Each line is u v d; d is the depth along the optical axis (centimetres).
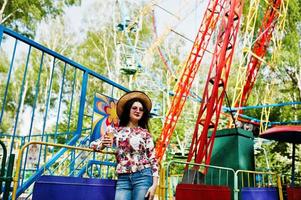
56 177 346
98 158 898
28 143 336
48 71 3359
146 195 330
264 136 819
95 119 564
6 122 3120
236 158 855
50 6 3316
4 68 3158
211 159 912
